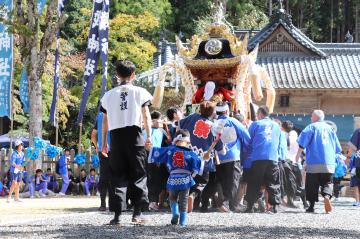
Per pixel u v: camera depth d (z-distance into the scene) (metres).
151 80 34.34
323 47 40.09
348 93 36.97
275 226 10.07
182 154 9.70
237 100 16.06
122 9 47.31
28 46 21.72
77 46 46.03
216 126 11.36
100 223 10.01
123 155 9.30
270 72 37.91
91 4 46.84
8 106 21.64
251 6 58.72
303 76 37.59
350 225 10.80
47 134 40.88
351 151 17.83
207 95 15.75
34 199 19.06
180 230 8.96
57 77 21.88
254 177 13.29
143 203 9.47
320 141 13.80
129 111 9.25
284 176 15.30
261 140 13.28
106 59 19.83
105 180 13.61
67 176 22.25
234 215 12.27
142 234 8.30
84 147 42.19
